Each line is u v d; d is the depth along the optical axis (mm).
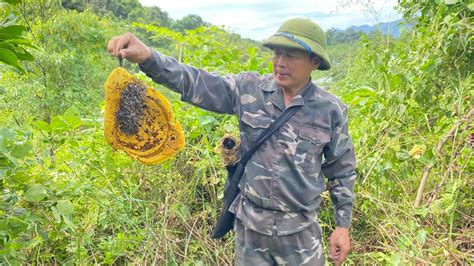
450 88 3279
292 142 2170
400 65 3395
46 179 2451
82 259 2729
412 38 3637
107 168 3096
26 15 8906
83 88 8367
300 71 2102
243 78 2268
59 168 2857
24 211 2307
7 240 2244
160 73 2059
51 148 2748
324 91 2238
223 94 2238
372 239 3146
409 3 3795
